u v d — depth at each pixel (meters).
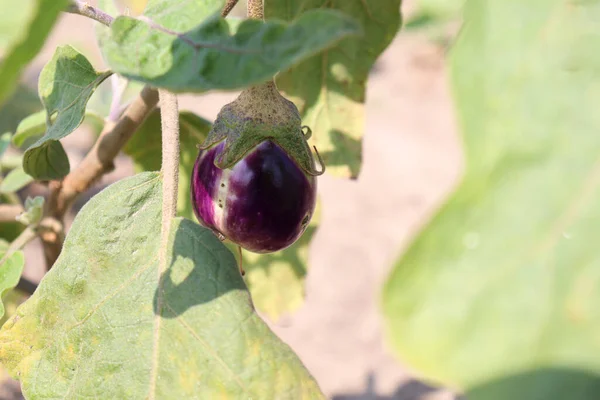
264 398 0.51
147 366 0.53
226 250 0.54
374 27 0.68
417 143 2.47
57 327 0.56
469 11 0.40
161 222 0.55
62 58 0.56
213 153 0.55
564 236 0.37
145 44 0.48
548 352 0.36
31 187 1.86
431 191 2.24
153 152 0.74
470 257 0.38
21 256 0.65
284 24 0.44
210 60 0.46
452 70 0.39
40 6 0.39
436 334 0.39
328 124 0.71
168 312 0.53
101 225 0.55
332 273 1.94
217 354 0.52
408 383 1.63
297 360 0.52
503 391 0.36
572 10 0.39
